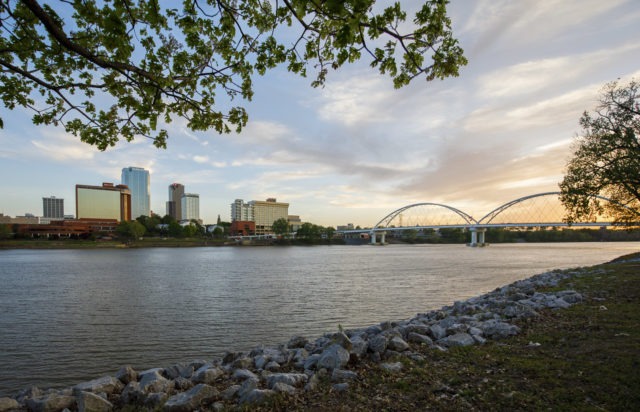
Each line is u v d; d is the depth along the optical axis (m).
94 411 6.86
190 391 7.01
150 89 6.38
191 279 45.97
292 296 32.19
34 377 14.62
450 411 5.81
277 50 6.79
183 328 21.47
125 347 18.09
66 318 24.31
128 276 49.81
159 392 7.42
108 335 20.17
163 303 29.42
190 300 30.62
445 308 18.56
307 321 22.83
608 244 193.75
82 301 30.58
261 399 6.47
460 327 10.48
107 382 8.24
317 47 6.52
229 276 49.41
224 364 10.50
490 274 49.31
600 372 6.94
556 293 15.70
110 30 5.21
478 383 6.76
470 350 8.66
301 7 5.41
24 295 33.84
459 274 49.62
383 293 33.41
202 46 6.52
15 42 6.38
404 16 5.76
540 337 9.41
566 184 25.27
